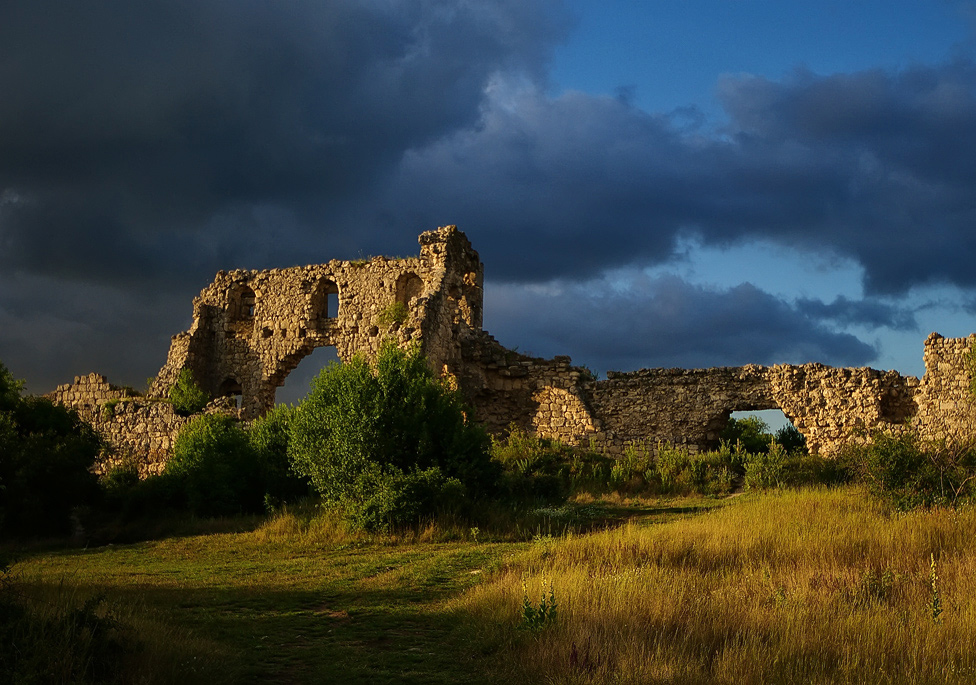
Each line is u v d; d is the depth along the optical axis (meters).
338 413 24.72
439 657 11.55
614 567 15.59
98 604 10.95
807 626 11.64
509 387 37.94
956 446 24.06
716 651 10.98
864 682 9.86
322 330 41.91
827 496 22.80
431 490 23.02
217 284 44.47
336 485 24.33
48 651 9.33
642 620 12.11
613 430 36.41
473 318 42.59
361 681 10.62
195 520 27.58
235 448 30.27
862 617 11.82
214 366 43.84
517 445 32.62
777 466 29.20
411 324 35.56
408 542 21.42
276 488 29.61
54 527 28.33
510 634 11.98
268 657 11.59
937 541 16.58
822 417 34.44
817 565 15.30
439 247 40.69
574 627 11.70
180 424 37.75
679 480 30.02
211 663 10.69
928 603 12.41
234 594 15.66
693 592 13.49
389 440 24.58
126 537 26.31
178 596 15.45
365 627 13.27
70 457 29.80
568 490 29.19
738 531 17.83
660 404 36.25
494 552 19.31
